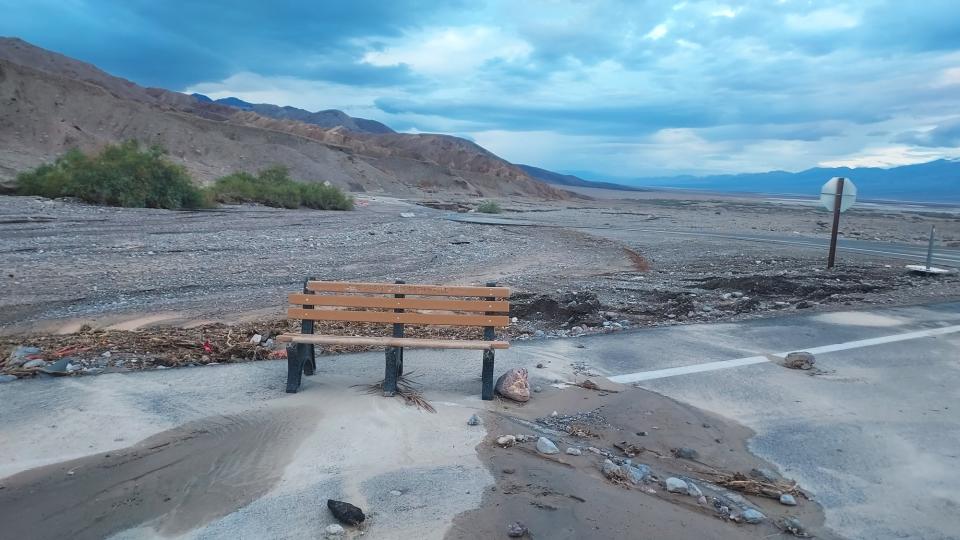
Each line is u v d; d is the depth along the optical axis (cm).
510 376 618
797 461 510
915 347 827
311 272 1544
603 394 638
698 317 1041
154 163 3325
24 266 1389
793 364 734
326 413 546
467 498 423
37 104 7194
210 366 670
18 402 548
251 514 396
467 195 11500
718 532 404
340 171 9712
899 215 8212
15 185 3300
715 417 591
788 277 1505
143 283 1293
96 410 538
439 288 613
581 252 2241
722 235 3161
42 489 417
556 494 435
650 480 468
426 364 710
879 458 516
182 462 458
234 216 3103
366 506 409
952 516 434
